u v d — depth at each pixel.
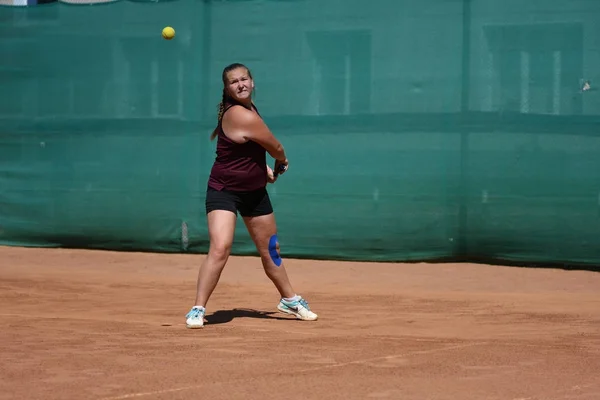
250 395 11.71
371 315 20.28
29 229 33.41
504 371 13.52
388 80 29.84
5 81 33.47
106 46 32.41
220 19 31.30
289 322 19.05
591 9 28.23
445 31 29.38
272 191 30.92
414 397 11.70
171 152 31.86
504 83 28.94
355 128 30.14
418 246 29.80
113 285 25.70
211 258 18.27
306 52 30.52
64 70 32.84
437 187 29.53
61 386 12.23
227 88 18.50
